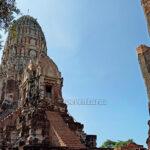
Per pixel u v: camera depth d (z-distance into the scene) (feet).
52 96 148.66
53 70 157.28
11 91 235.20
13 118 142.82
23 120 128.26
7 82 240.32
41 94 142.72
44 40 289.74
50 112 132.67
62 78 160.86
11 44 269.03
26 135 119.03
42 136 119.24
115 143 209.26
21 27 277.23
